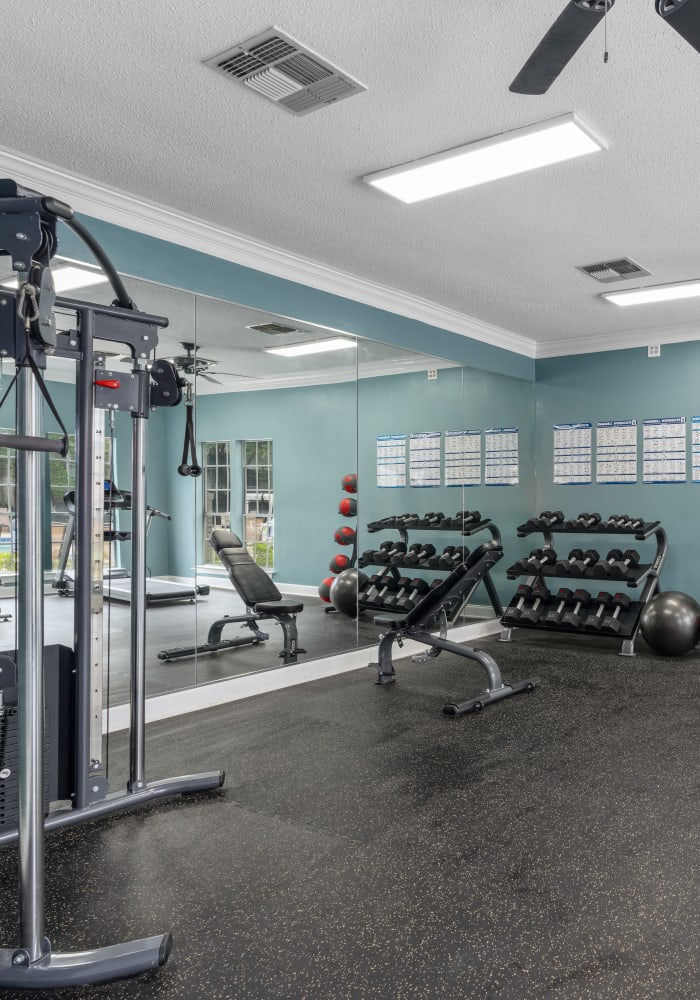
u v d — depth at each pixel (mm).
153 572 3402
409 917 1777
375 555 4617
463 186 3043
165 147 2746
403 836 2229
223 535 3713
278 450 3934
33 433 1591
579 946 1649
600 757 2926
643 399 5746
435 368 5066
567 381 6102
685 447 5566
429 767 2824
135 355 2330
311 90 2344
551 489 6184
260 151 2773
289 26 2021
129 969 1562
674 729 3289
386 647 4180
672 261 4047
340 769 2807
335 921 1764
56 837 2234
